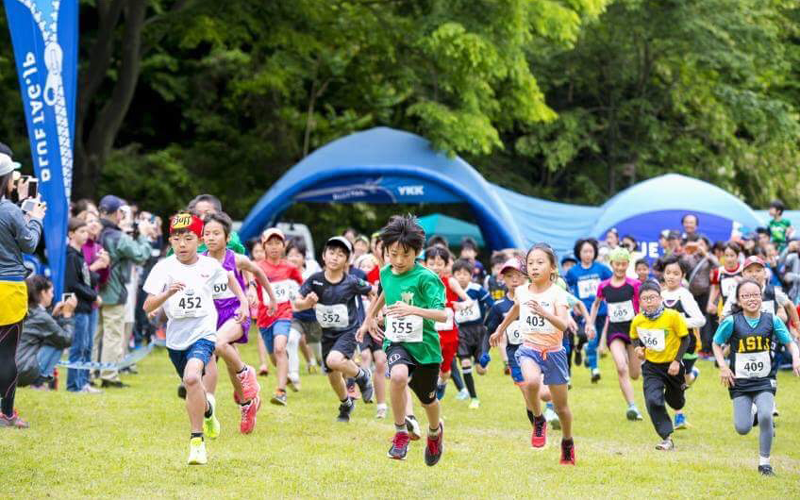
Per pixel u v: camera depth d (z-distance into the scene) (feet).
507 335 45.27
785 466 38.81
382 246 34.09
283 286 52.03
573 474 35.78
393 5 102.94
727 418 50.67
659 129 134.10
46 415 42.68
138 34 95.76
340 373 44.42
